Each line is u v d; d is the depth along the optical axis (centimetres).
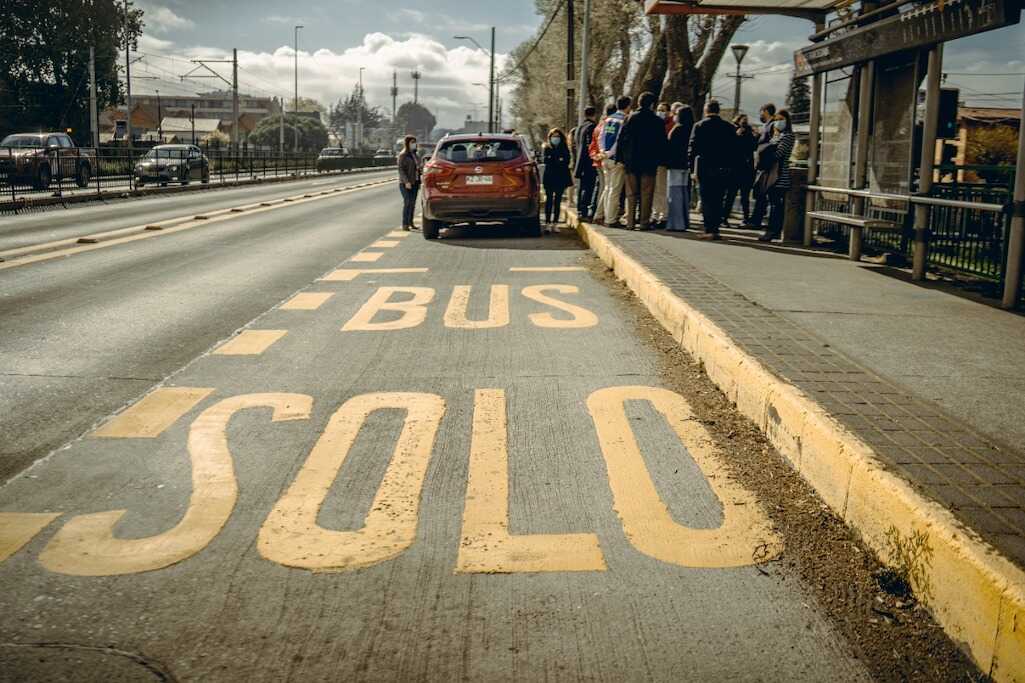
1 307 834
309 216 1998
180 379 584
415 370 606
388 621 295
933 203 845
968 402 466
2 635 285
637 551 345
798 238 1223
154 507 385
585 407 526
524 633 288
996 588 265
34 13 5888
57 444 462
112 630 289
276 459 441
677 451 455
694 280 846
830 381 490
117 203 2562
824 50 1072
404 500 392
